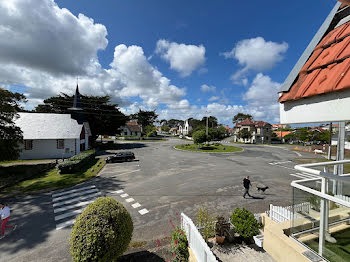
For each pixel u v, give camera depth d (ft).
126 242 16.39
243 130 184.14
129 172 56.29
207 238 21.09
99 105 133.90
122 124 144.56
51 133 83.05
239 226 20.49
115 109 141.18
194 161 75.36
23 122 83.25
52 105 137.80
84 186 42.63
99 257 14.35
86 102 133.90
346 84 5.69
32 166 61.31
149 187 41.57
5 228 24.91
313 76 7.72
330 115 6.57
